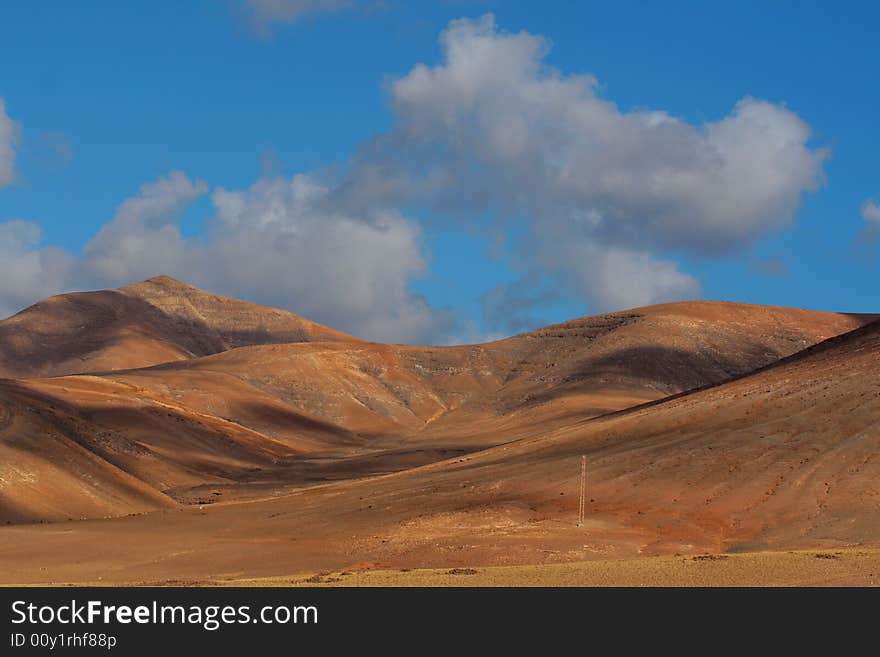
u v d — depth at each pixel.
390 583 54.38
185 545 89.94
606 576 55.16
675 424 108.00
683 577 54.31
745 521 82.12
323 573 67.00
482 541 79.25
